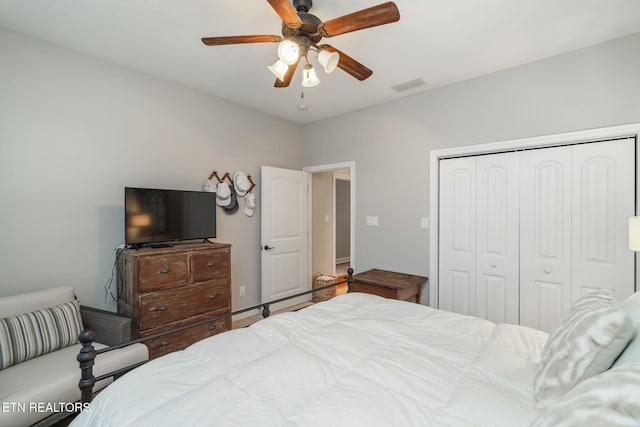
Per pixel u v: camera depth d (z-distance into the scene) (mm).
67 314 2006
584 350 888
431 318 1685
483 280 2875
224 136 3486
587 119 2328
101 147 2582
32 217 2242
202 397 955
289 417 883
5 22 2062
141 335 2379
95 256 2545
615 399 600
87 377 1191
